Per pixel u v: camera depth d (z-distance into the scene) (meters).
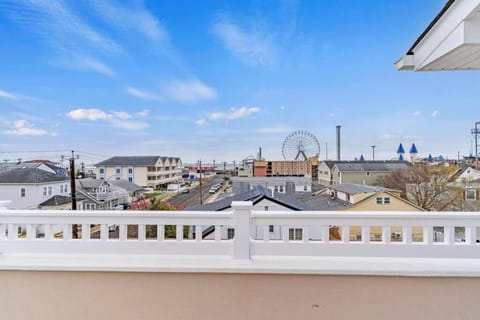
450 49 1.74
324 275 1.56
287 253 1.75
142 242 1.78
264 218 1.75
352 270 1.55
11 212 1.79
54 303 1.62
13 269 1.61
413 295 1.54
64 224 1.81
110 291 1.61
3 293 1.63
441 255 1.69
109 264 1.62
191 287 1.60
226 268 1.58
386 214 1.72
